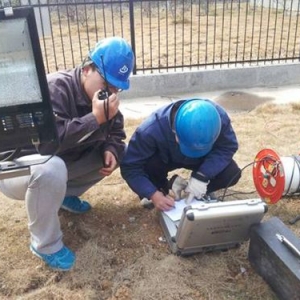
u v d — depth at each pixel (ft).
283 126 14.62
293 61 22.06
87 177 8.98
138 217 9.53
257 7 48.96
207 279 7.65
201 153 8.34
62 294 7.30
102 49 7.39
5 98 5.46
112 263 8.13
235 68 20.68
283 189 9.05
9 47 5.26
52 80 7.48
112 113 6.91
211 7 49.73
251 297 7.27
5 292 7.45
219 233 7.66
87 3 19.58
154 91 20.08
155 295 7.30
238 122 15.12
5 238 8.79
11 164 6.19
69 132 6.71
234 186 10.69
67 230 9.05
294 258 6.73
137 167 8.75
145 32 35.27
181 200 8.86
